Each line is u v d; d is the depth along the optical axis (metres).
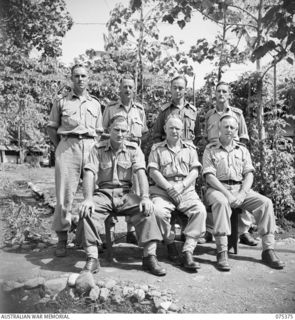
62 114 4.13
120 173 3.86
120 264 3.74
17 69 8.84
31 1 5.79
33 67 9.46
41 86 9.84
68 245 4.36
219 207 3.80
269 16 3.01
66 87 10.16
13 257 3.87
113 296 3.05
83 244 3.46
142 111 4.74
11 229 4.80
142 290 3.06
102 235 4.32
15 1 4.85
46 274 3.36
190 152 4.11
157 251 4.25
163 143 4.12
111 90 8.13
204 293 3.17
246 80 6.28
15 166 12.23
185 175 4.04
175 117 4.17
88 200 3.51
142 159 3.92
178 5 5.07
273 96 6.21
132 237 4.49
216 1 5.20
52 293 3.11
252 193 4.04
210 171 4.08
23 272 3.41
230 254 4.17
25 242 4.40
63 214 3.94
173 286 3.27
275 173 5.60
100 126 4.35
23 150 12.88
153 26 6.38
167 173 4.00
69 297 3.07
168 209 3.84
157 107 6.84
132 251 4.20
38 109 10.80
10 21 5.09
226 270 3.66
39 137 12.75
